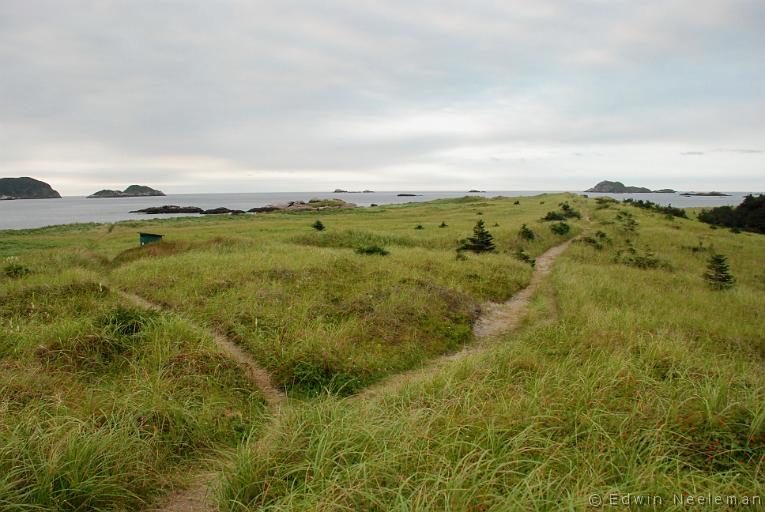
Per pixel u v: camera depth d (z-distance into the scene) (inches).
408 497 129.5
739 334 418.9
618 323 380.2
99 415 198.7
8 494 136.0
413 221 1688.0
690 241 1247.5
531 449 154.2
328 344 321.4
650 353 277.1
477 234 932.6
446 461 144.6
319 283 511.8
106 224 1898.4
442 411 187.3
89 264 684.7
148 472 168.7
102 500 149.6
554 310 491.5
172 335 310.2
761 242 1398.9
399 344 362.0
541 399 197.6
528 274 719.7
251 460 158.2
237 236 992.2
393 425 173.3
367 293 472.1
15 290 423.5
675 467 150.1
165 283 503.2
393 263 647.1
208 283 486.9
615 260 922.1
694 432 169.8
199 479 175.8
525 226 1240.2
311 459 158.6
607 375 226.1
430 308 442.6
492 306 526.9
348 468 141.4
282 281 514.3
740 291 668.7
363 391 282.2
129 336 304.5
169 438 197.9
